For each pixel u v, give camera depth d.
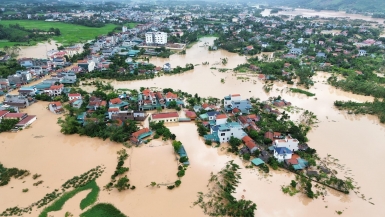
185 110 131.00
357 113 129.88
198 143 103.19
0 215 69.62
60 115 126.12
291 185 80.62
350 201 75.56
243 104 128.50
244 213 68.75
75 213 70.25
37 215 69.62
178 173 84.38
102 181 82.00
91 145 101.81
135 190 78.38
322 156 95.38
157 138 105.44
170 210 71.31
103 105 129.62
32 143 102.38
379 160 93.75
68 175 84.56
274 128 110.56
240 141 102.25
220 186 78.69
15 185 80.25
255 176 84.81
